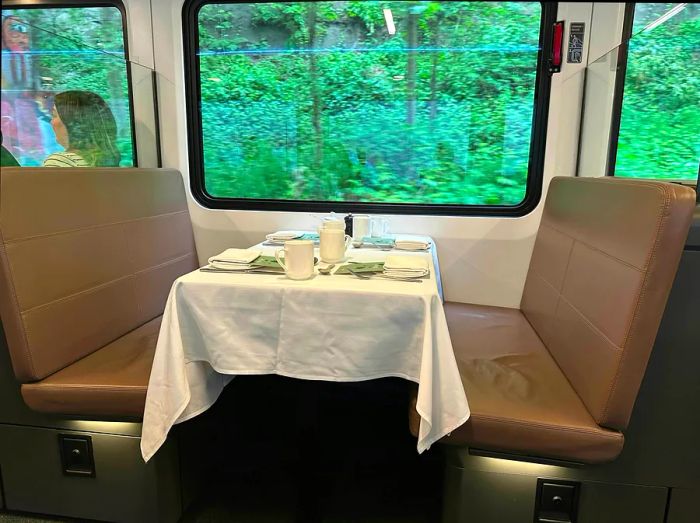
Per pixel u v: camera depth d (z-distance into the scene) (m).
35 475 1.61
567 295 1.66
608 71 2.14
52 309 1.53
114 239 1.84
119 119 2.36
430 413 1.22
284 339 1.32
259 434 2.21
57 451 1.58
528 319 2.15
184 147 2.51
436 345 1.28
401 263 1.48
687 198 1.11
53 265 1.54
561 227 1.89
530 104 2.32
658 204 1.14
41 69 1.92
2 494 1.64
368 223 2.08
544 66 2.26
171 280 2.25
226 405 2.06
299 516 1.64
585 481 1.39
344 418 2.39
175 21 2.40
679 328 1.33
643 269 1.16
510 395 1.41
